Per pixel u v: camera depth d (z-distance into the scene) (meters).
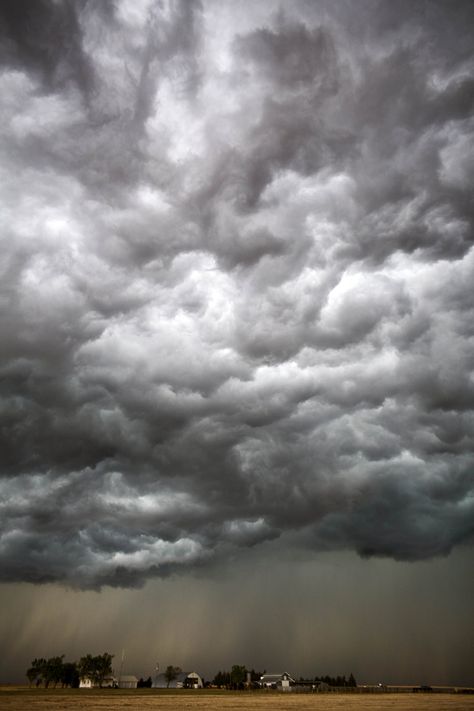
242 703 92.12
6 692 126.06
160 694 133.00
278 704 89.88
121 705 80.38
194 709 73.62
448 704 93.69
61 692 134.50
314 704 91.12
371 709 77.31
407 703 96.75
